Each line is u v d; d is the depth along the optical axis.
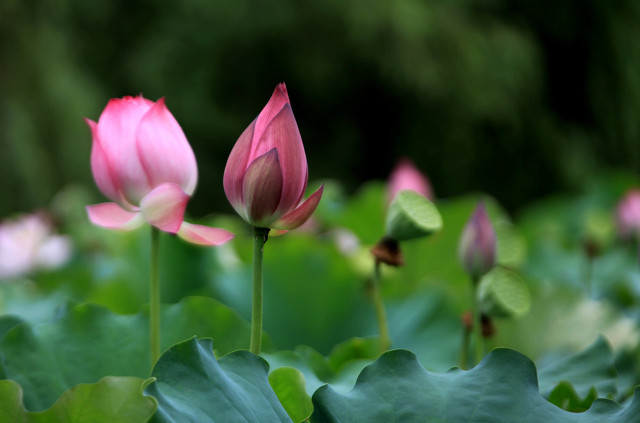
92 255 5.20
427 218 2.41
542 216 7.53
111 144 2.24
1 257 4.32
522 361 2.15
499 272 2.41
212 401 2.08
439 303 2.79
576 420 2.11
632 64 15.38
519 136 15.41
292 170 2.15
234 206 2.17
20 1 10.98
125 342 2.32
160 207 2.23
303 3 15.61
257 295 2.17
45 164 10.14
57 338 2.30
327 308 2.85
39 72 10.73
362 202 3.82
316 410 2.12
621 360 2.59
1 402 2.11
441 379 2.15
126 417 2.11
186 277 2.95
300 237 2.89
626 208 4.53
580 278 4.14
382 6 15.12
